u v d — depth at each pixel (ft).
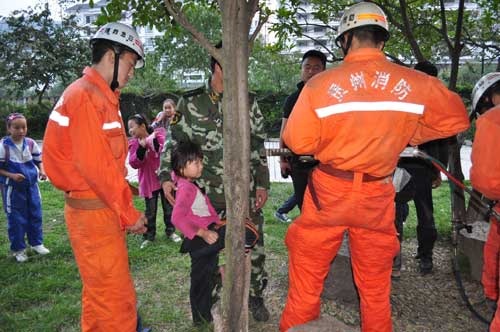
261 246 11.21
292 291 8.71
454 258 11.49
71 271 15.10
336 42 8.37
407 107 7.35
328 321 8.68
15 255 16.21
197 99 10.65
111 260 8.45
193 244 10.50
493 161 8.17
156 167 17.25
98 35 8.54
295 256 8.59
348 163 7.51
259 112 10.89
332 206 7.87
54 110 8.30
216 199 10.82
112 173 7.94
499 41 21.47
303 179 13.21
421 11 20.47
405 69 7.63
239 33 6.85
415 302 12.49
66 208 8.61
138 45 8.73
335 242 8.36
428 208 13.92
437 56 24.40
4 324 11.57
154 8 12.99
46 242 18.16
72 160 8.10
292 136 7.68
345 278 12.40
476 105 10.12
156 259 16.08
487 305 11.92
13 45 67.46
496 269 11.37
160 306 12.57
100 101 8.07
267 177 11.10
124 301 8.68
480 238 13.43
